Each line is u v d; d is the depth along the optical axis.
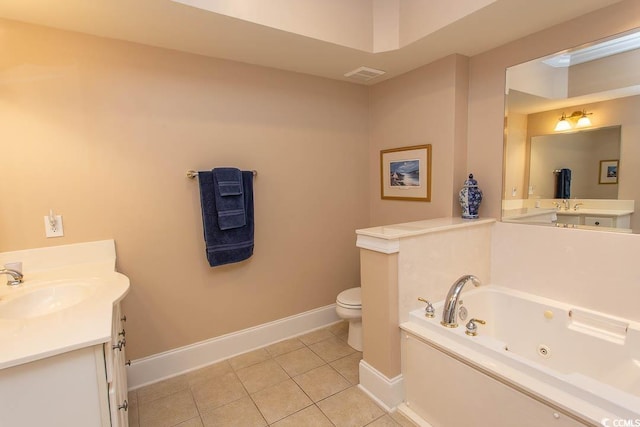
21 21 1.77
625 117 1.78
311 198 2.88
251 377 2.28
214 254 2.33
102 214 2.04
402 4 2.20
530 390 1.31
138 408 1.99
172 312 2.31
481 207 2.49
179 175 2.27
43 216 1.87
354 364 2.42
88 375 1.02
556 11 1.83
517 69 2.20
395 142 2.91
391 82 2.90
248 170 2.54
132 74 2.07
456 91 2.41
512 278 2.34
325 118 2.89
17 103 1.78
